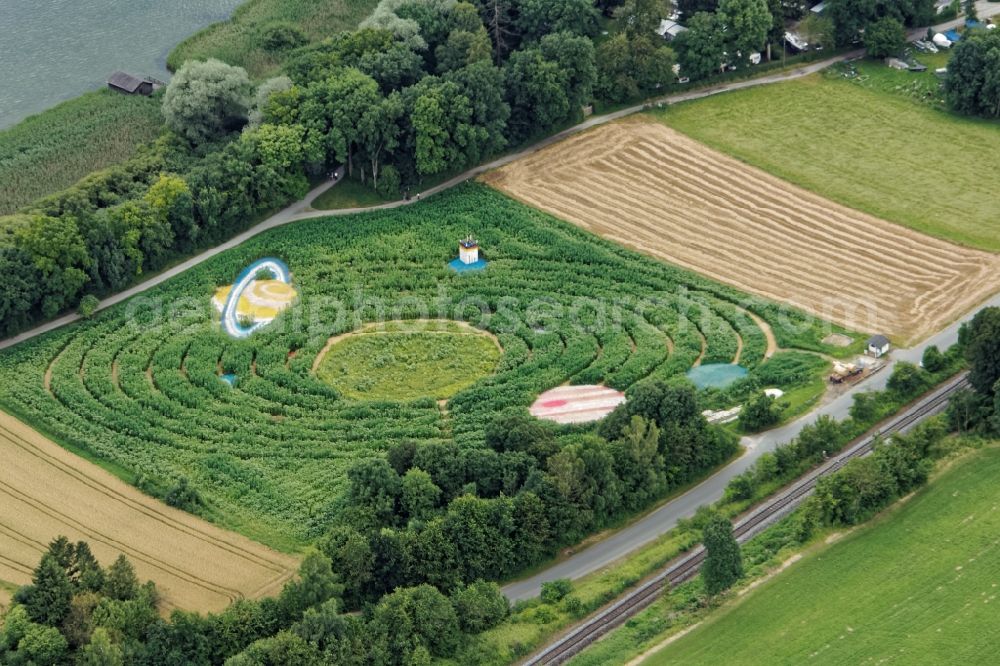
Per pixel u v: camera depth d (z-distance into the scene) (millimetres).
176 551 184875
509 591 179125
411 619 166375
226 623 164375
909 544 183250
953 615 171125
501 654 166500
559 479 183250
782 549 183500
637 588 178000
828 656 165625
